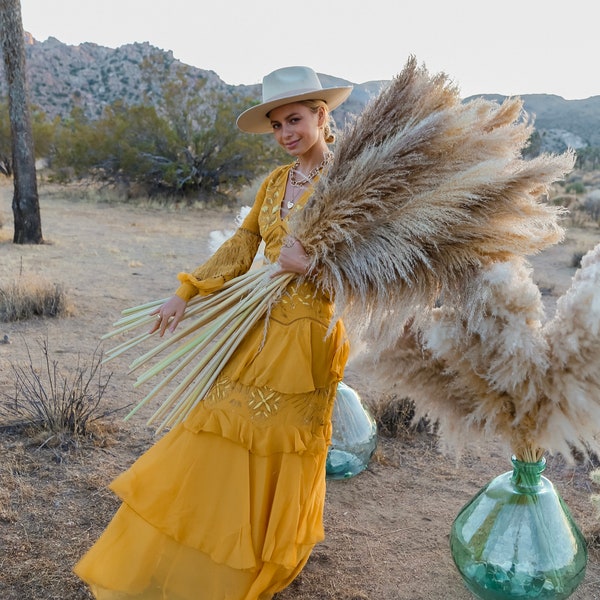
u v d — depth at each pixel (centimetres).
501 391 272
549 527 280
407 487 413
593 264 262
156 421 480
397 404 495
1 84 6750
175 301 282
